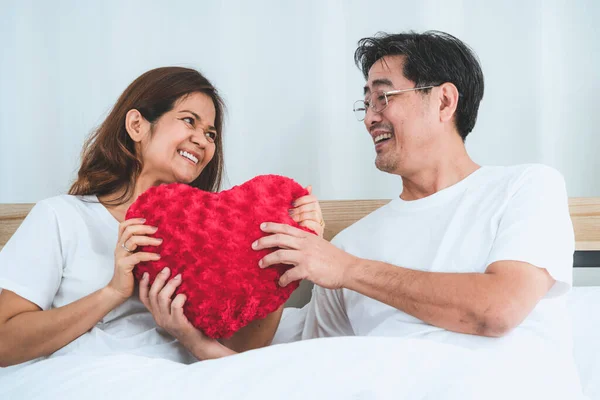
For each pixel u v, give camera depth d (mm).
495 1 1940
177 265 1092
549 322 1223
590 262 1760
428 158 1433
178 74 1417
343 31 1984
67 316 1152
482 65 1947
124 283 1136
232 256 1081
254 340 1350
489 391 783
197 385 818
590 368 1386
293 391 788
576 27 1915
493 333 1133
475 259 1256
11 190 1985
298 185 1222
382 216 1496
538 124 1924
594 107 1903
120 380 865
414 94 1429
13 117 1991
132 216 1139
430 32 1516
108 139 1403
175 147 1373
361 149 1972
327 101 1984
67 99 1989
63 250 1269
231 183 1992
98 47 1998
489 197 1327
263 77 1999
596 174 1903
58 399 854
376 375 804
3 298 1224
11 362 1208
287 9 1998
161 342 1271
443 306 1149
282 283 1130
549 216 1226
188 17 2012
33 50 1998
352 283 1195
